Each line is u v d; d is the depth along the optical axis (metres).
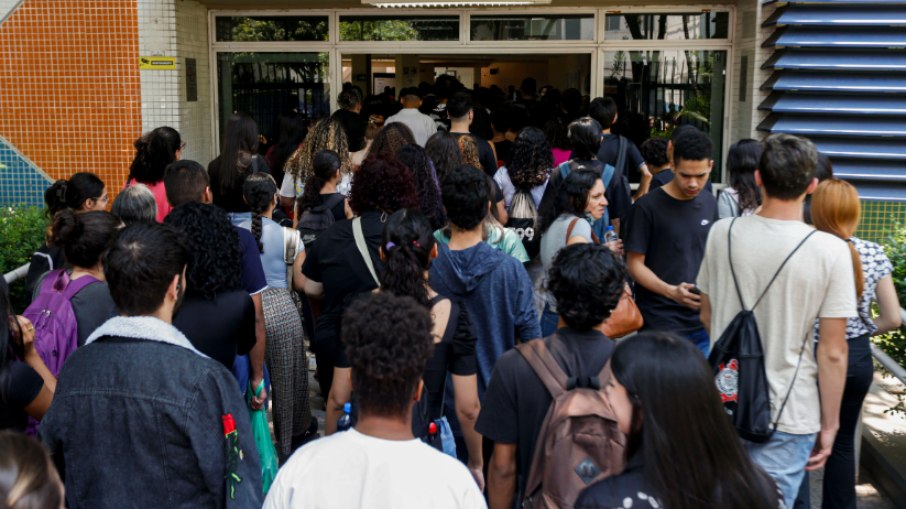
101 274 4.00
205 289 3.61
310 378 6.84
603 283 2.93
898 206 7.48
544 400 2.93
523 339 4.01
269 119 9.34
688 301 4.46
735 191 5.04
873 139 7.50
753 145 4.96
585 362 2.94
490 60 13.80
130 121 8.35
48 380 3.39
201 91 9.03
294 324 5.02
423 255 3.46
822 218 3.90
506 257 3.97
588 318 2.96
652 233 4.72
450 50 9.09
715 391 2.19
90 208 5.03
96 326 3.86
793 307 3.40
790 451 3.48
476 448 3.64
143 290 2.84
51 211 5.02
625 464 2.28
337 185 6.70
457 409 3.59
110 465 2.77
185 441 2.78
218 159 5.80
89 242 3.90
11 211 7.35
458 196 3.86
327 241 4.08
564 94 8.47
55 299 3.86
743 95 8.30
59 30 8.27
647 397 2.17
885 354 4.90
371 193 4.06
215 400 2.83
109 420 2.76
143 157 5.99
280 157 8.27
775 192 3.45
